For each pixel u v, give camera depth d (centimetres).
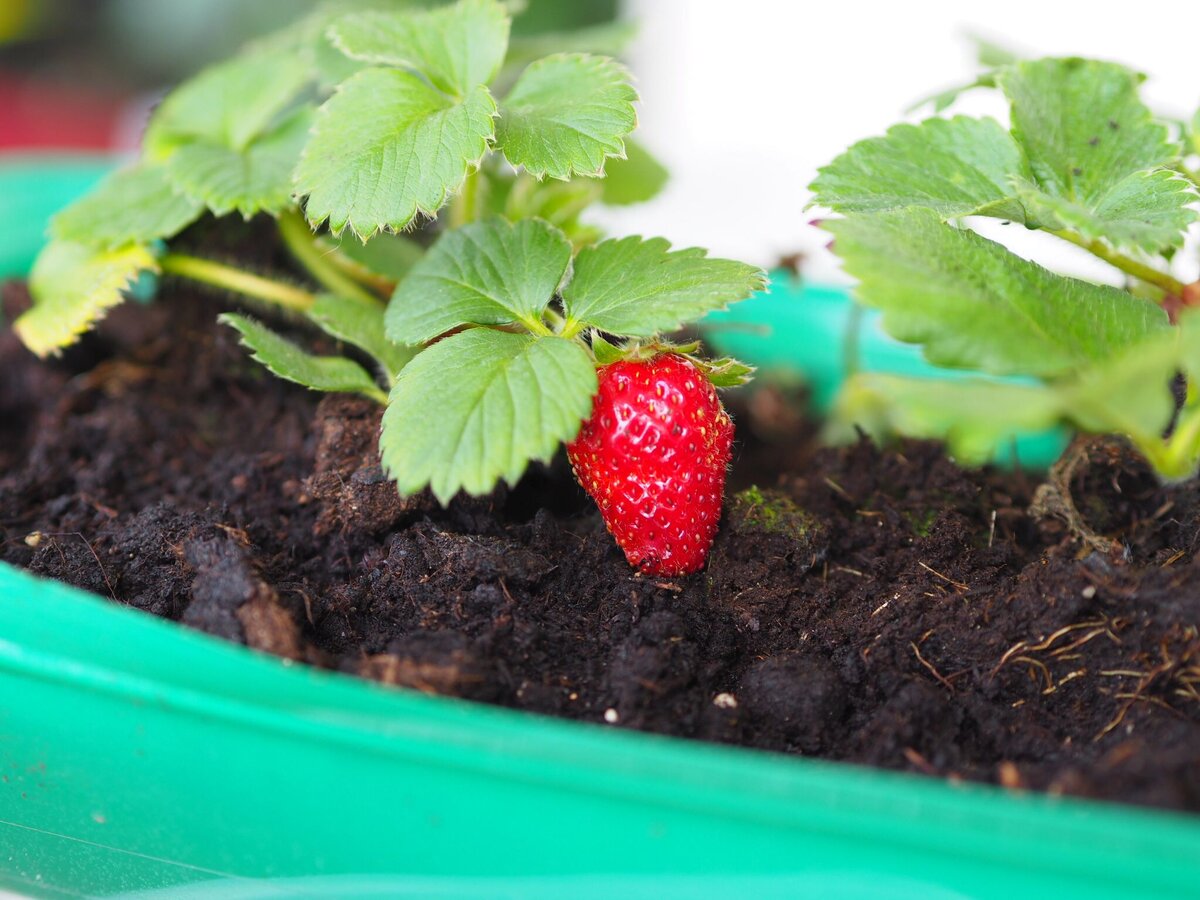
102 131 56
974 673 18
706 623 19
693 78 53
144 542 20
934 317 16
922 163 20
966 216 19
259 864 17
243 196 22
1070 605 18
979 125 20
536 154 19
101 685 16
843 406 24
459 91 22
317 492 21
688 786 14
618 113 19
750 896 15
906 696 17
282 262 26
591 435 19
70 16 55
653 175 27
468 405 18
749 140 49
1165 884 13
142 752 16
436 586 19
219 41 53
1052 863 14
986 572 20
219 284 24
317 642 18
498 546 20
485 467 17
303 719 15
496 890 16
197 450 24
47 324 24
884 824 14
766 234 40
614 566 20
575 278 20
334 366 22
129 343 26
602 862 15
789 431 26
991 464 24
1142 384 15
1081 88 21
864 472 23
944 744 17
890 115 46
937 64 47
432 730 15
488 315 20
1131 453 21
